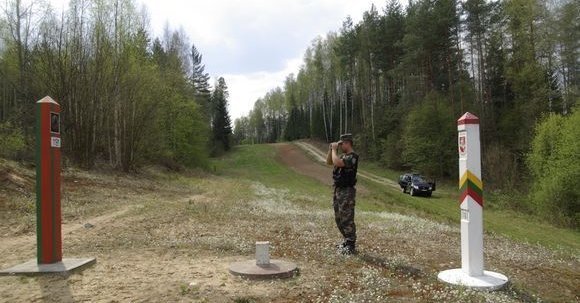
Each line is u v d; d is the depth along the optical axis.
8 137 24.89
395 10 68.12
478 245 7.80
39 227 7.71
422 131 54.28
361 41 70.62
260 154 90.38
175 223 13.92
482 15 50.34
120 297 6.14
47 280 6.98
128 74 32.91
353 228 9.57
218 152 91.25
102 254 9.02
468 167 7.80
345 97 89.19
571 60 42.97
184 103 51.88
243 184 42.34
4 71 38.22
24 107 29.41
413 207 29.47
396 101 74.69
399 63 62.19
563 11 42.16
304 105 116.56
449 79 54.31
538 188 33.25
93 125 29.31
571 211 30.42
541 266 10.18
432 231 14.44
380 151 69.69
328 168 70.00
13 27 35.16
